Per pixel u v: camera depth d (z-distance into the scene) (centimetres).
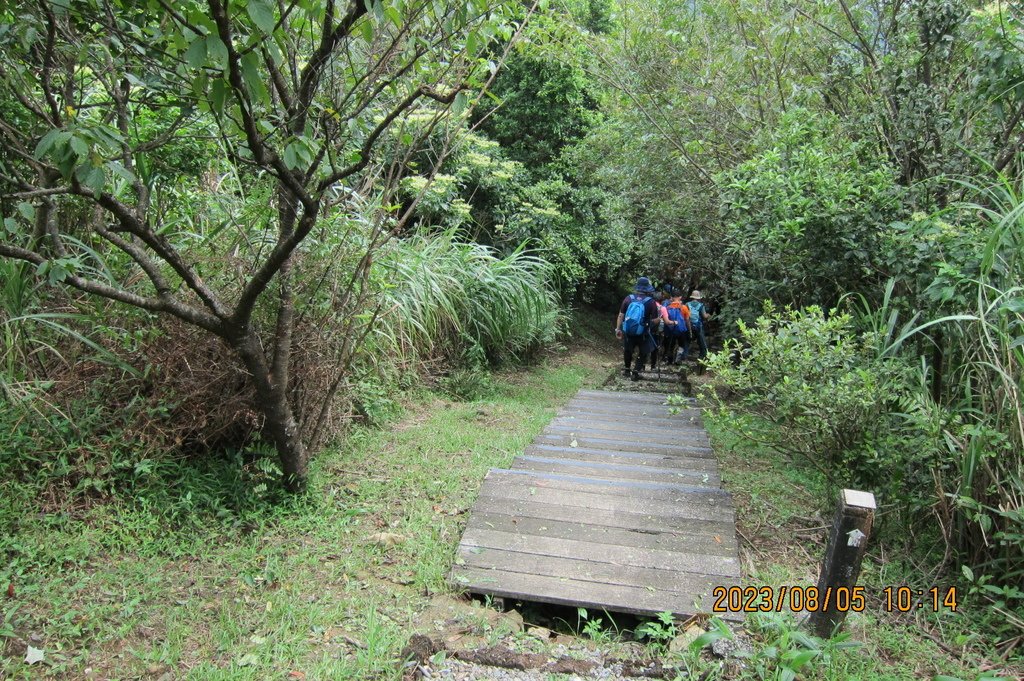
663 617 313
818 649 280
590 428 672
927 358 438
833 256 521
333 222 439
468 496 445
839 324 404
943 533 365
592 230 1459
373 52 364
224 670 272
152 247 332
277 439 404
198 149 434
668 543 373
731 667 285
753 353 418
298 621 310
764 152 630
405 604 329
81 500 372
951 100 569
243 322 366
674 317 1130
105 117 358
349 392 522
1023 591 335
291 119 326
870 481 413
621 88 874
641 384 1057
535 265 1078
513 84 1344
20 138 329
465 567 355
